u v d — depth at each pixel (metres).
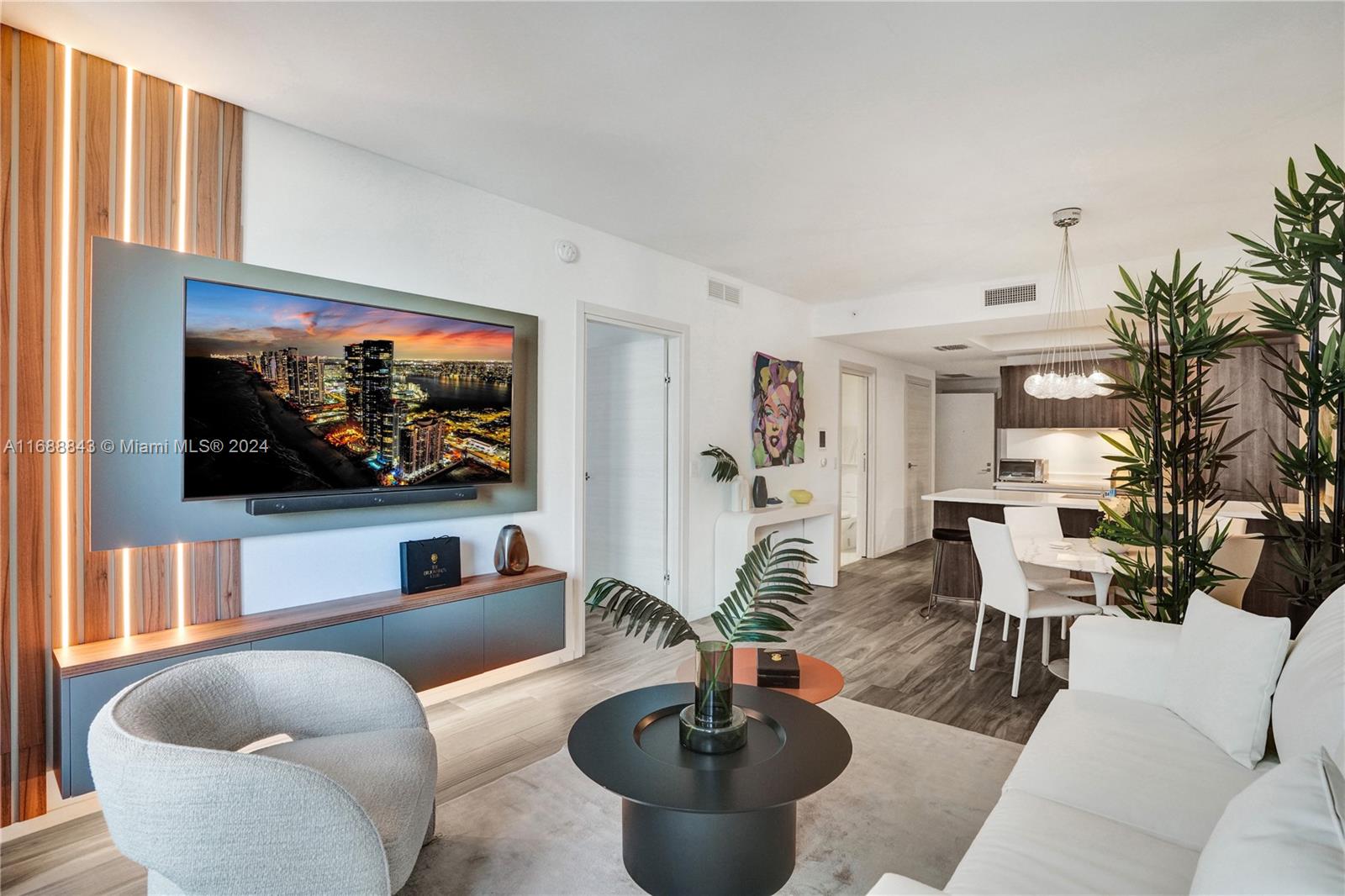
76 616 2.19
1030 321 5.21
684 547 4.65
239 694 1.77
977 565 5.07
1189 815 1.47
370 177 2.92
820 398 6.21
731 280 5.06
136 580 2.32
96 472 2.19
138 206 2.30
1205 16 1.93
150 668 2.14
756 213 3.66
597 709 1.99
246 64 2.24
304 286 2.69
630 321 4.19
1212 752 1.76
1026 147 2.81
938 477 9.45
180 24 2.02
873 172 3.09
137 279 2.27
